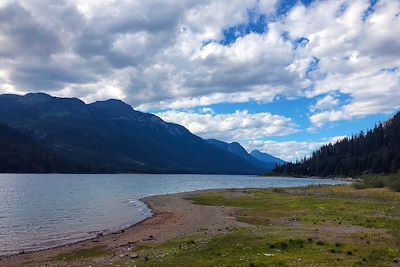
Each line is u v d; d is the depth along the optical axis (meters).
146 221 56.91
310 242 30.41
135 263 26.33
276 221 47.38
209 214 60.16
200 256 26.89
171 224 51.75
